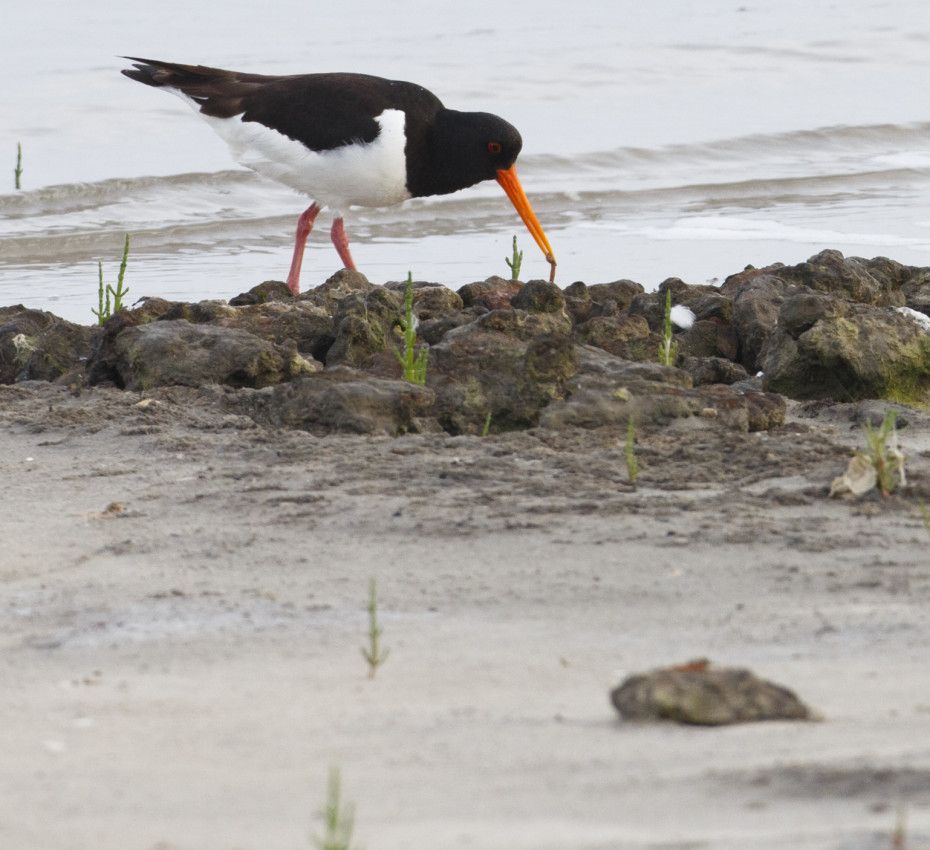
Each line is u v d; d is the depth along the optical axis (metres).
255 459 10.36
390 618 7.13
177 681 6.23
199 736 5.50
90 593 7.71
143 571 8.09
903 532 8.41
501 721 5.57
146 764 5.20
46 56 38.66
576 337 13.12
